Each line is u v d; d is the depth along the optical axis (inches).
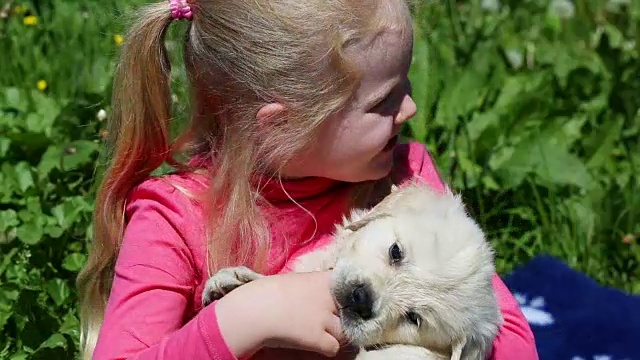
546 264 242.1
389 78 160.2
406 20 162.2
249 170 165.3
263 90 161.8
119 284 162.1
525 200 262.4
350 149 162.2
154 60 170.7
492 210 258.8
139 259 162.2
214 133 171.8
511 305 173.5
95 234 177.9
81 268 213.3
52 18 357.1
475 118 284.0
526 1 384.2
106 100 278.8
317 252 168.2
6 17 354.0
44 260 227.3
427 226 156.2
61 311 218.2
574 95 311.3
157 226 164.7
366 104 159.9
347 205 173.5
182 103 184.7
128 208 173.5
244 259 166.7
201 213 166.6
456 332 152.3
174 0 168.4
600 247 253.1
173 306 160.6
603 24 374.6
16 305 209.2
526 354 169.5
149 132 173.5
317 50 157.6
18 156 267.3
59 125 272.5
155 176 176.2
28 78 318.0
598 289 235.6
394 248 154.3
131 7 274.8
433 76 279.4
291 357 160.9
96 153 256.8
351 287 151.6
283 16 158.2
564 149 274.2
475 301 153.3
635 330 222.8
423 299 151.6
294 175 167.9
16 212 242.8
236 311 149.4
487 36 340.5
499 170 266.2
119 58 179.8
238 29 161.5
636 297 233.6
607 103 303.9
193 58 169.2
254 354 160.9
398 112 163.9
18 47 329.7
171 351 150.3
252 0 160.2
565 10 379.6
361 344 153.0
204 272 165.6
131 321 157.6
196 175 171.5
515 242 254.5
